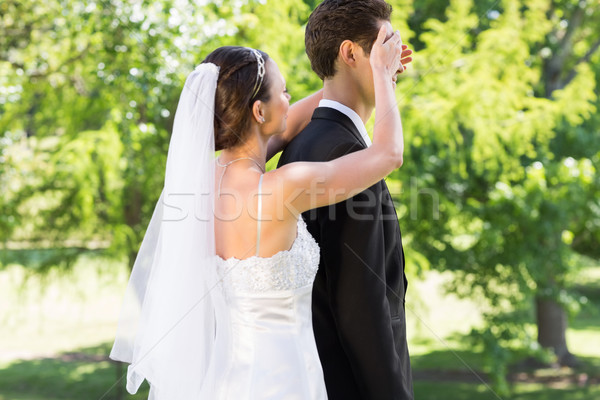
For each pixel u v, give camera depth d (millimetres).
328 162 1907
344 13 2057
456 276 11852
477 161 9922
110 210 10992
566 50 13797
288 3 7863
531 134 9422
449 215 10539
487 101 8750
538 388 13555
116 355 2387
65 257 11859
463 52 9625
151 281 2277
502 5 10219
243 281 2039
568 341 17312
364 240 1944
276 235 1997
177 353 2137
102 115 10406
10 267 12156
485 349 11453
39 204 11258
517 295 11469
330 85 2135
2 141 8992
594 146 12656
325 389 2107
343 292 1969
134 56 7148
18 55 9586
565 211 10344
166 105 8094
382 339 1970
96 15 7383
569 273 11352
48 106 10680
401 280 2164
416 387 13602
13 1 8906
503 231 10922
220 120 2078
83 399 12570
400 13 8758
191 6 6785
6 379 13898
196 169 2084
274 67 2127
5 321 15492
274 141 2490
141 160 9633
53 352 16109
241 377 2055
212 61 2115
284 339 2043
